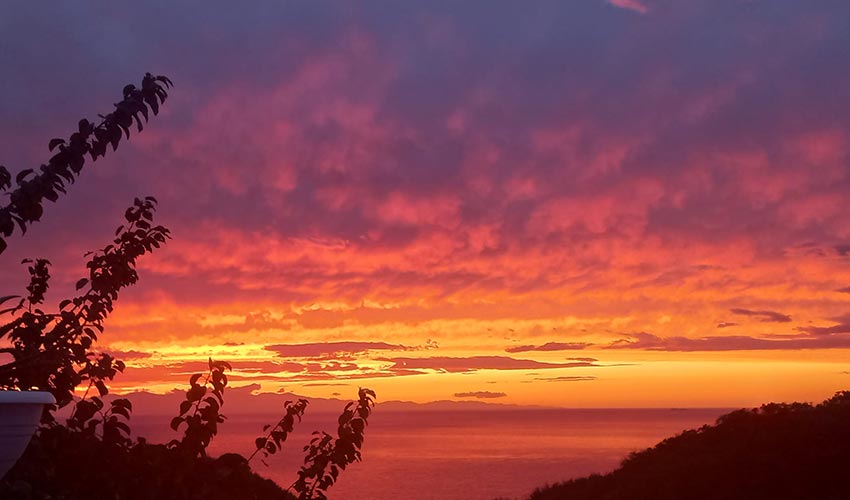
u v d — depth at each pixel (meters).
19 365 5.65
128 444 6.00
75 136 5.91
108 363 6.23
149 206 6.77
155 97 6.20
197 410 6.07
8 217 5.71
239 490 6.90
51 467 5.63
